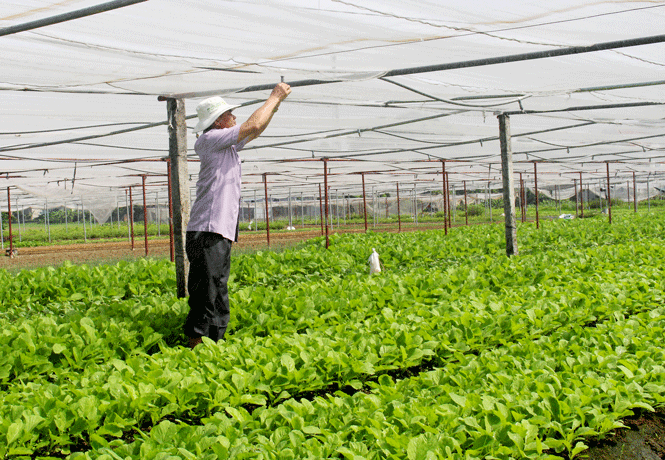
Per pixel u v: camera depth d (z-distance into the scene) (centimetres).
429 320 610
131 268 957
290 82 675
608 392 431
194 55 542
